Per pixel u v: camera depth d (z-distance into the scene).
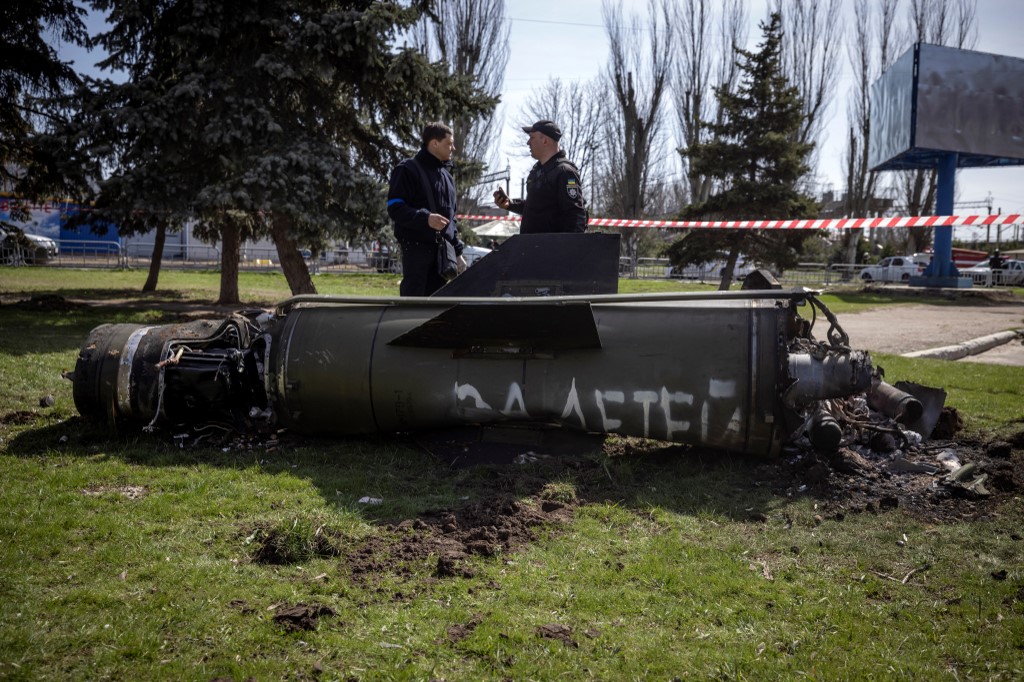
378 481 4.19
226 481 4.13
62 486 3.95
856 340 11.74
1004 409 6.21
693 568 3.13
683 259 22.69
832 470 4.30
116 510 3.64
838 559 3.26
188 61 12.07
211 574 2.97
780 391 4.16
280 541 3.17
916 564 3.21
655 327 4.41
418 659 2.43
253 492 3.95
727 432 4.23
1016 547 3.37
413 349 4.66
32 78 13.54
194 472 4.27
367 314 4.89
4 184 14.94
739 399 4.17
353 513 3.63
